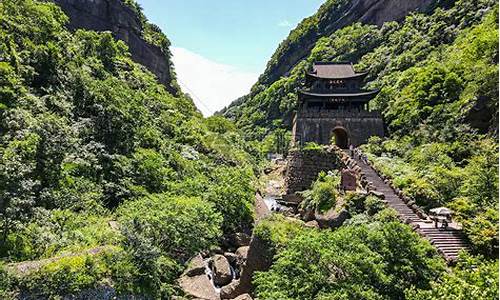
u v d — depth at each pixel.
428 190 27.50
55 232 20.80
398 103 51.25
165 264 20.98
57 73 37.72
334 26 131.00
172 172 35.28
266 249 23.25
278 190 49.03
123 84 51.81
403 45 78.75
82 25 76.62
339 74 56.84
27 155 22.67
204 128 63.59
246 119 130.62
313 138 50.91
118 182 29.33
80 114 34.59
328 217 27.62
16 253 18.17
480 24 60.50
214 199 31.28
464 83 44.34
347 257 15.30
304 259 16.09
